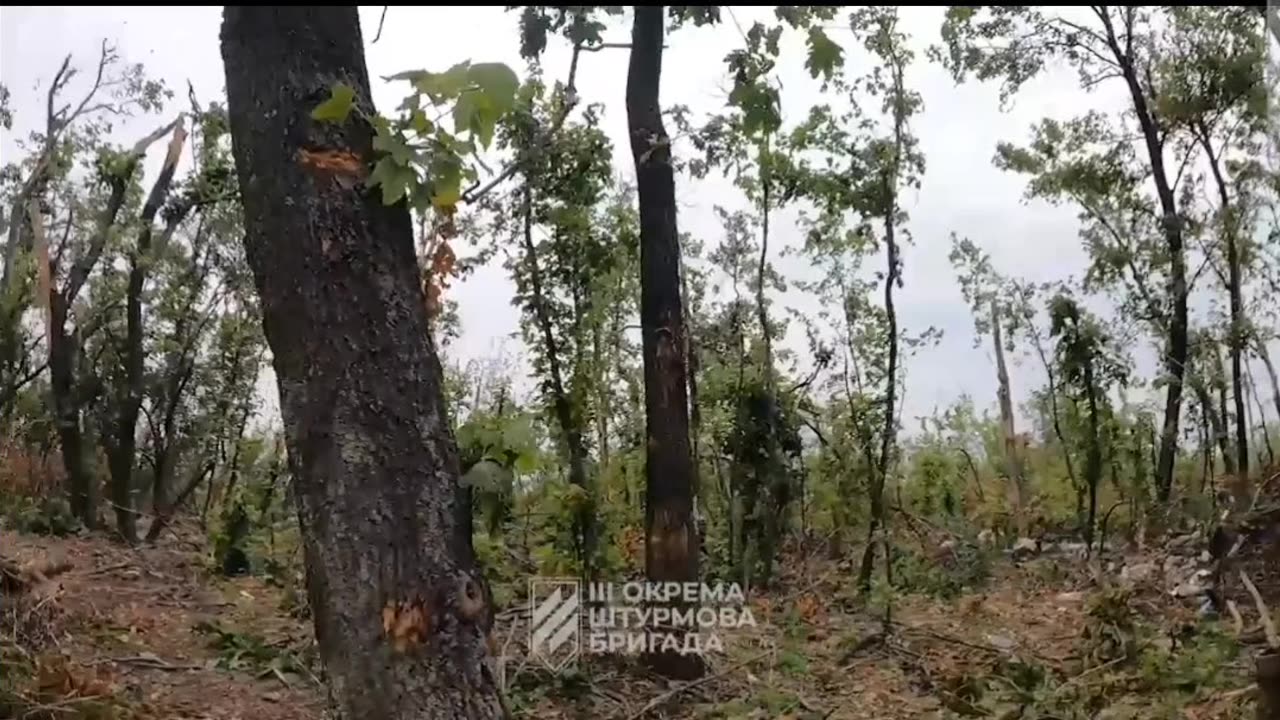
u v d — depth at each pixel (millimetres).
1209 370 15094
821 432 13266
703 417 11414
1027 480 17484
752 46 4020
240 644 7605
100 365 12945
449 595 2471
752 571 11047
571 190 9883
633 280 11828
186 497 14281
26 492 12289
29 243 13797
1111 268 16328
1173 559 11656
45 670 5906
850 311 13945
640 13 7773
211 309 13359
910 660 8758
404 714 2393
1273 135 7594
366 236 2506
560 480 9398
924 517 15430
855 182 12508
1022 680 7887
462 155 2449
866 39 12375
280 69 2533
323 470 2453
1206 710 6641
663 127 8008
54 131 13672
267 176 2518
